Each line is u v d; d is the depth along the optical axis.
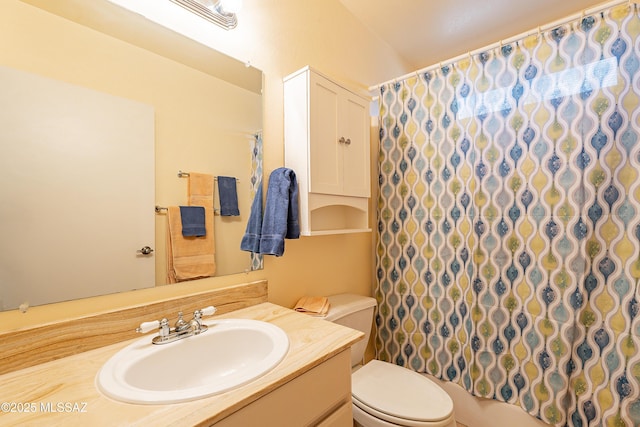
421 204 1.58
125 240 0.85
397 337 1.66
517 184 1.30
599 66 1.12
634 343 1.07
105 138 0.81
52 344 0.71
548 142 1.23
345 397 0.82
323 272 1.50
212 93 1.06
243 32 1.16
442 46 2.09
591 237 1.15
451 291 1.48
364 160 1.50
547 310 1.24
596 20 1.13
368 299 1.49
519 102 1.29
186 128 0.99
